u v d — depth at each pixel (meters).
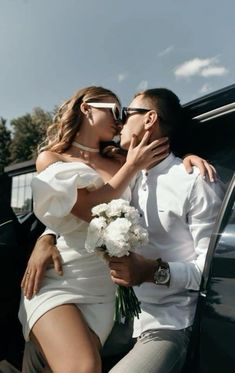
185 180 1.98
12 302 2.60
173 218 2.00
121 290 1.87
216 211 1.92
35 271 2.01
